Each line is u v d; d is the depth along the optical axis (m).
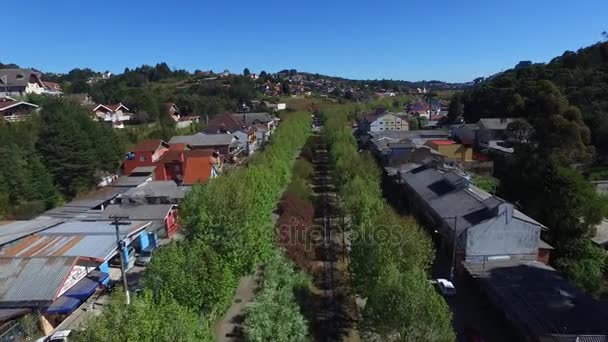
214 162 62.62
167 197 49.88
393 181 61.53
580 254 35.34
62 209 47.41
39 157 53.28
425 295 21.34
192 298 22.02
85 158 56.50
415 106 167.75
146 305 16.94
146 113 104.94
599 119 64.31
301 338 24.97
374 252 27.17
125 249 36.72
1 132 52.81
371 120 115.06
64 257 30.31
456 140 85.75
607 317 25.09
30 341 25.75
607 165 60.69
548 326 24.11
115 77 180.25
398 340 21.28
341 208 49.34
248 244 29.73
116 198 50.50
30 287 27.56
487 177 57.06
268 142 92.44
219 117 103.69
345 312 30.39
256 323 24.42
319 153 91.62
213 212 29.97
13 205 48.00
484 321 28.20
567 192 38.03
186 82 188.62
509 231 33.78
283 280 29.94
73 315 29.34
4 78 90.44
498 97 91.56
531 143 56.34
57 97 80.69
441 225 39.75
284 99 185.50
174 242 27.39
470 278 33.06
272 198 42.12
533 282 29.75
